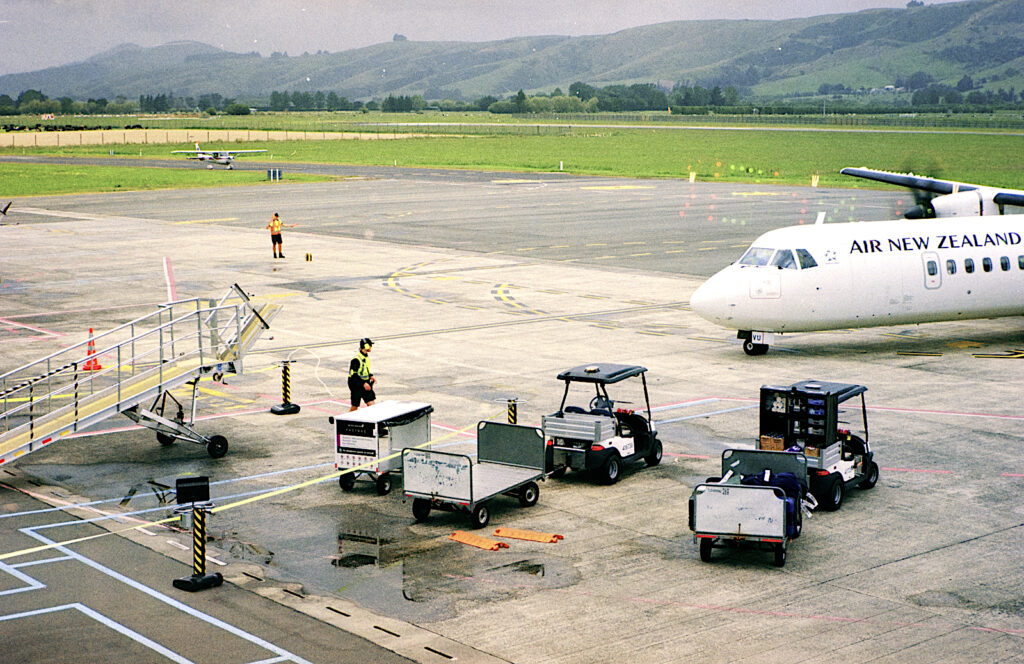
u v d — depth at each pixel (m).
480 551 19.48
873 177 48.62
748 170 135.50
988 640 15.51
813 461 21.34
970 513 21.28
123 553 19.59
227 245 67.06
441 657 15.12
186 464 25.39
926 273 37.31
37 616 16.73
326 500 22.61
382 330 40.97
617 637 15.70
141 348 38.22
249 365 35.38
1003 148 188.25
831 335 40.91
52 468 25.23
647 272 55.31
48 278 54.44
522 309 45.38
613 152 181.12
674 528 20.61
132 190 108.56
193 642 15.72
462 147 197.88
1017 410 29.25
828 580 17.91
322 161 158.50
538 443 22.30
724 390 31.67
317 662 15.02
